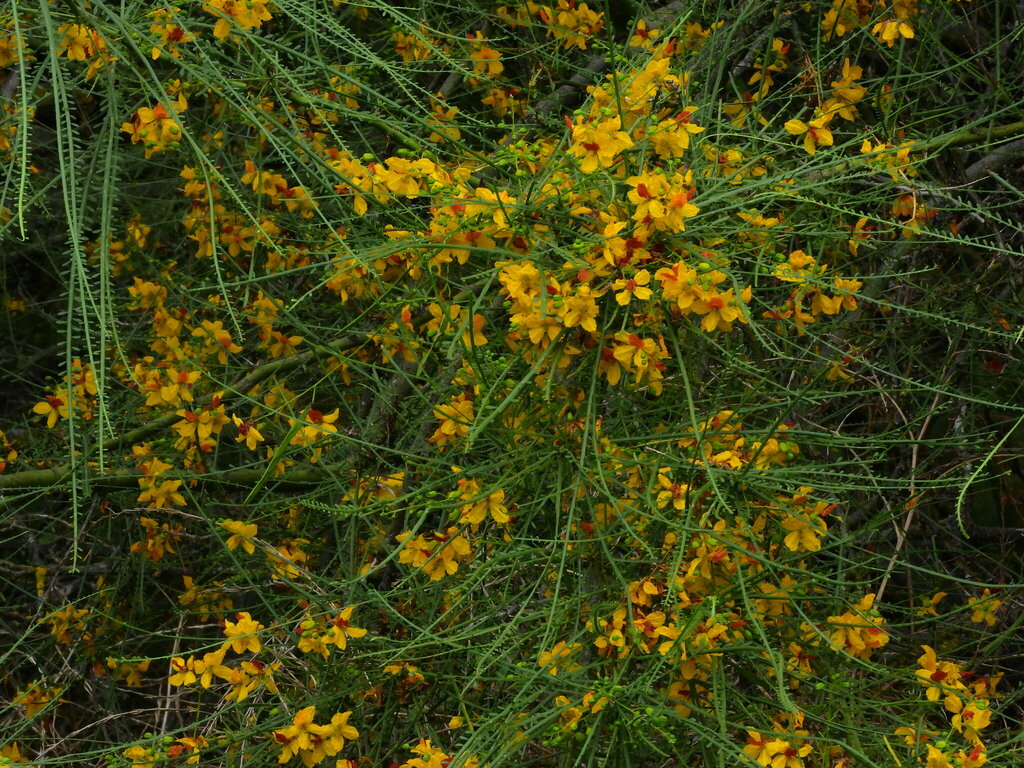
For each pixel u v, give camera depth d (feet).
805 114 3.70
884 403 3.59
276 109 3.52
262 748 2.96
